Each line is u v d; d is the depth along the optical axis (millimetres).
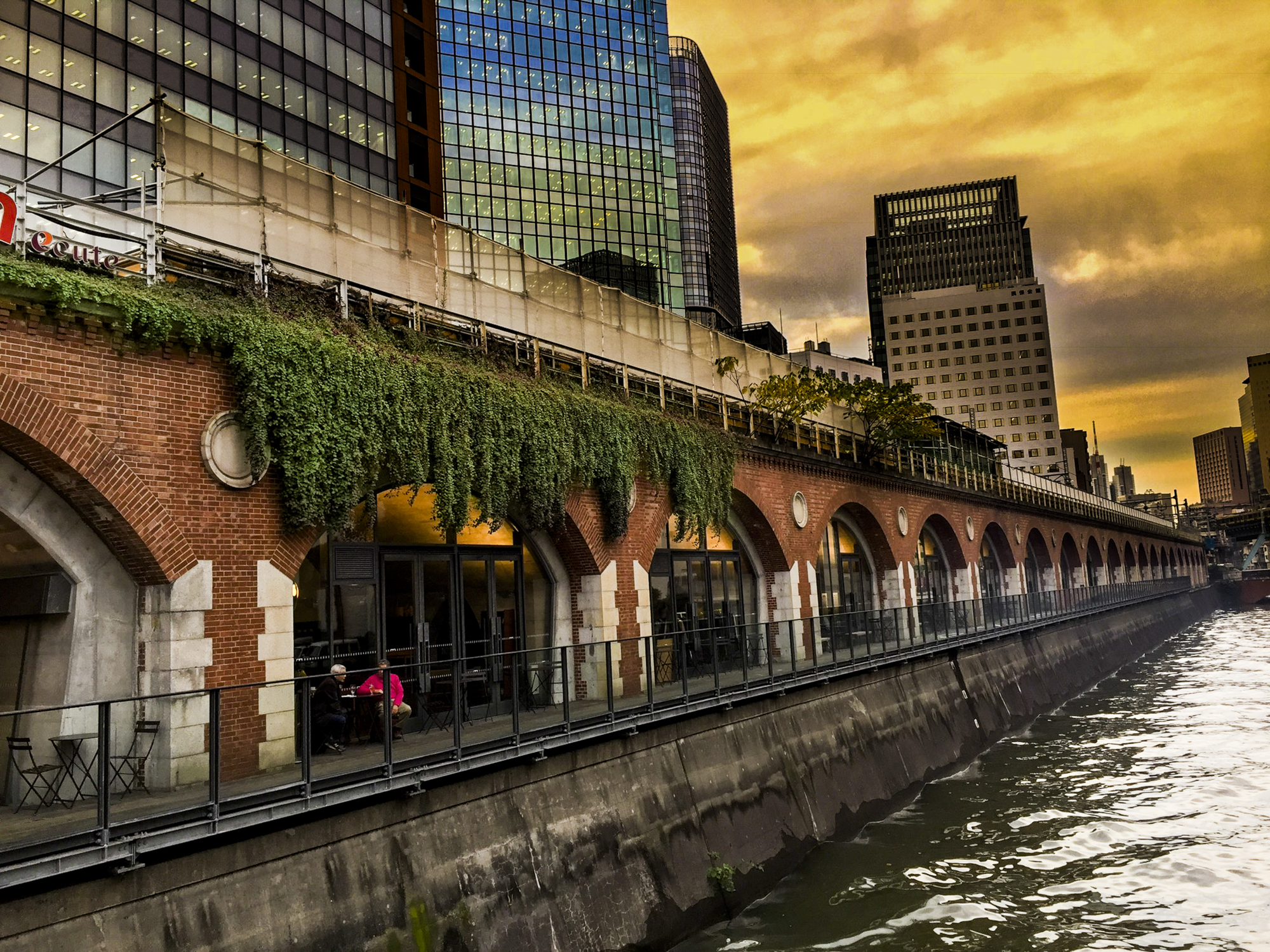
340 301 14023
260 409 11898
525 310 19375
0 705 11094
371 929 9648
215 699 8945
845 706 20766
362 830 10047
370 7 49031
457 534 16672
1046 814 19859
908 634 25016
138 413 10875
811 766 18422
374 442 13328
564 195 78438
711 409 23375
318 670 13891
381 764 10344
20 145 31469
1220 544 144625
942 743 24547
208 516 11508
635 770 14148
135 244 12180
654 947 12695
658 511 20094
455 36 76812
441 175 61594
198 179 13430
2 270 9492
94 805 8469
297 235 14750
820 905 14766
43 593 10789
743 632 17703
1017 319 150625
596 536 18156
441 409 14508
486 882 11031
